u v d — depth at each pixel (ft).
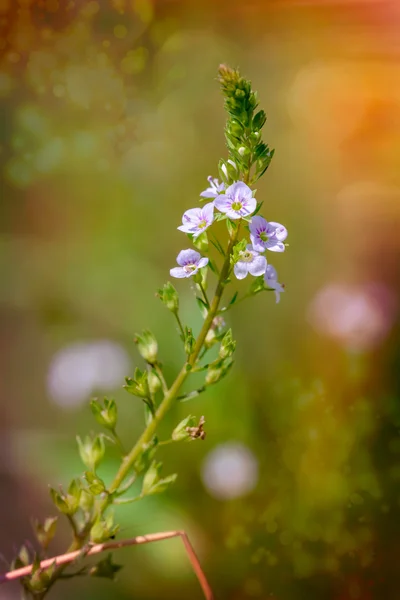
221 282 0.68
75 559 0.70
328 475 1.14
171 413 1.30
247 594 1.05
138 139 1.58
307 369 1.32
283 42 1.46
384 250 1.59
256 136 0.67
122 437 1.34
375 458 1.15
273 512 1.12
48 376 1.43
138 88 1.50
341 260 1.61
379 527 1.08
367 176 1.66
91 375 1.38
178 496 1.19
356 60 1.50
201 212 0.66
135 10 1.38
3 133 1.48
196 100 1.60
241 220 0.67
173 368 1.41
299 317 1.46
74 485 0.69
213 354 1.37
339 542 1.07
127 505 1.17
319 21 1.40
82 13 1.34
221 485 1.16
